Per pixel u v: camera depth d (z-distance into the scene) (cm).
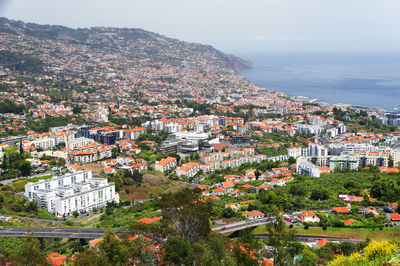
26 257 14412
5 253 17888
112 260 13425
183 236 14325
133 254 13775
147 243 14338
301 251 16638
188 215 14338
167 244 13012
